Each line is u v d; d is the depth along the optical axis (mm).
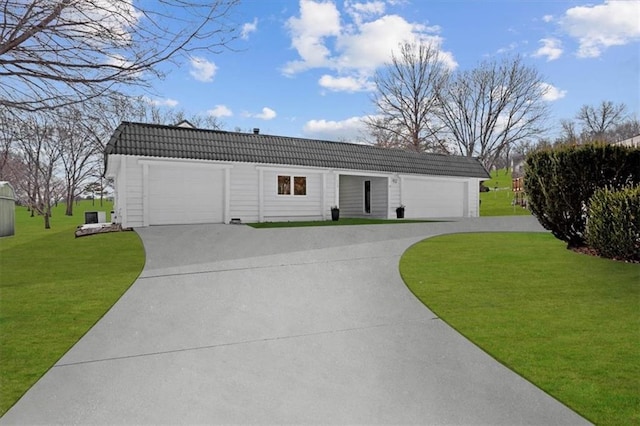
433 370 3531
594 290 5727
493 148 39312
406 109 40000
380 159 19375
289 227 13250
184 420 2789
